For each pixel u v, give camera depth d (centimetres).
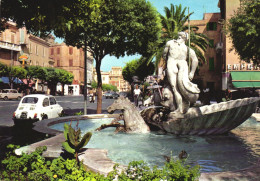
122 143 482
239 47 1867
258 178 239
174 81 597
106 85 12769
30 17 568
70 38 1037
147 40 1213
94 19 817
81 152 337
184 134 564
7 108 1916
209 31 4188
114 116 909
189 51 616
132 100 2720
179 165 240
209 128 548
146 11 1134
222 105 534
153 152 409
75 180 244
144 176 231
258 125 743
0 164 322
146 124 617
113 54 1216
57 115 1138
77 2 586
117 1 1010
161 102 622
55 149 341
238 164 339
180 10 2898
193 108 559
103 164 290
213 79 4169
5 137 637
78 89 7694
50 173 268
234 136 559
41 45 5775
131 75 5344
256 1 1666
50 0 531
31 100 1038
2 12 559
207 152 409
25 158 308
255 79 3247
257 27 1667
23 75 4125
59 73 5753
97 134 583
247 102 530
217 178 238
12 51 4391
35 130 529
